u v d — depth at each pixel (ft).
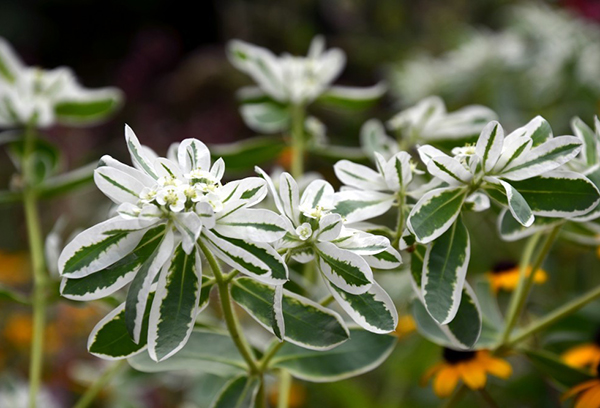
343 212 1.79
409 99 4.77
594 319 2.55
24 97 2.68
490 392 2.91
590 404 2.06
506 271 2.37
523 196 1.76
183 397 3.44
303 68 2.65
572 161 1.91
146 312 1.73
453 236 1.77
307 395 3.28
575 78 4.23
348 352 2.01
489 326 2.19
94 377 3.20
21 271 4.65
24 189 2.56
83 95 2.76
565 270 3.30
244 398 1.92
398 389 3.14
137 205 1.65
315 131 2.63
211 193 1.64
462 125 2.47
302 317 1.77
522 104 4.44
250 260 1.64
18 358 3.90
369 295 1.71
